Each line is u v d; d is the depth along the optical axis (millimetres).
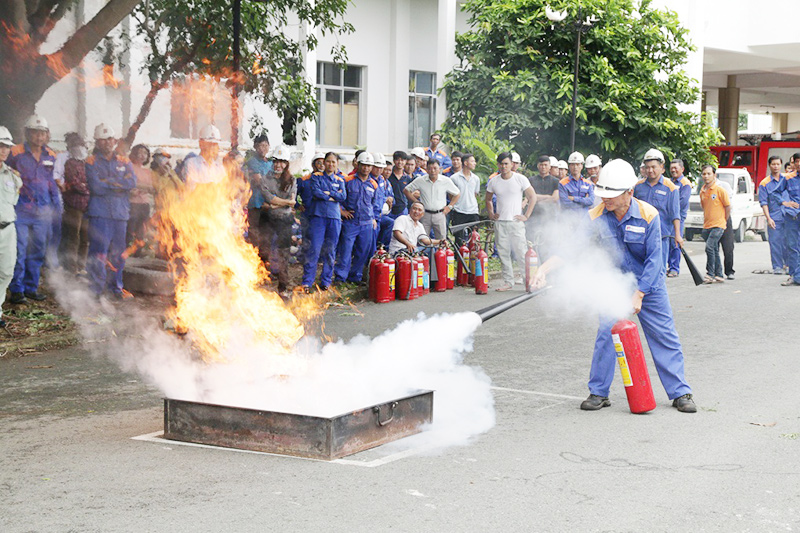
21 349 9062
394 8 21250
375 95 21219
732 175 26266
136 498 4906
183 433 6023
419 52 22000
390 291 12898
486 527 4566
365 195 13539
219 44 14031
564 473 5477
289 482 5195
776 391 7801
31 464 5516
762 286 15383
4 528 4457
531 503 4934
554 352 9484
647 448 6055
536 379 8211
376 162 13961
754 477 5457
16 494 4965
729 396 7605
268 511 4730
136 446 5910
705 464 5707
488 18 20688
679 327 11195
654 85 20875
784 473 5539
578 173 14234
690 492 5160
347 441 5742
